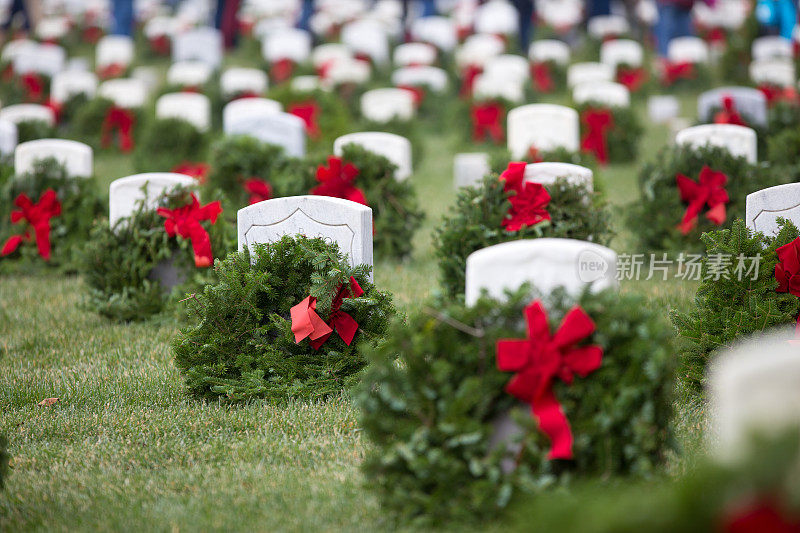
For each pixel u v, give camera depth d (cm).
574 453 607
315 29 4475
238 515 656
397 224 1437
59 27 4466
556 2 4647
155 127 2212
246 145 1543
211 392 912
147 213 1173
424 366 634
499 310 634
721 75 3559
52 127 2270
